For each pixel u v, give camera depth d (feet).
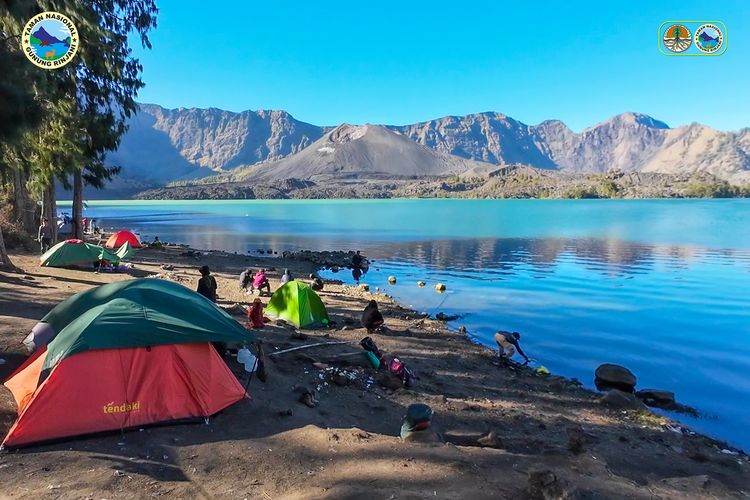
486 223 303.07
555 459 24.70
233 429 25.41
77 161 86.02
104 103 95.81
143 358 25.41
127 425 24.39
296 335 47.34
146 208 623.36
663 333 61.87
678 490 22.91
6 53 36.32
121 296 27.32
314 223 317.42
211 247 169.17
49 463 20.99
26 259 82.79
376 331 54.54
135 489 19.34
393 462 22.36
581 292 89.30
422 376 41.29
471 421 32.01
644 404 39.60
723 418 37.76
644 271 114.83
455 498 18.74
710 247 164.86
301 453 23.13
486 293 88.07
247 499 18.94
